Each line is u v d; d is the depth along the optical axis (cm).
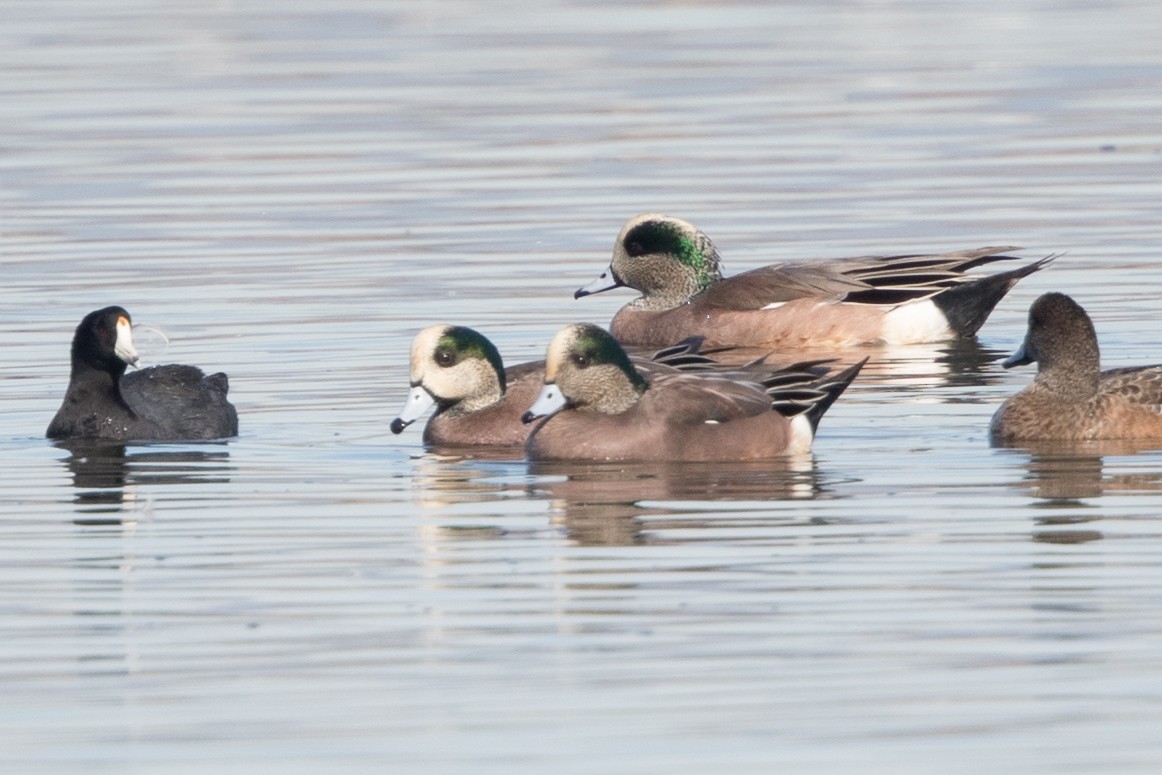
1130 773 955
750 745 991
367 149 3222
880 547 1320
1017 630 1148
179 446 1689
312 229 2667
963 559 1288
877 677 1077
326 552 1335
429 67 4031
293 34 4503
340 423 1764
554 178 3002
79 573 1296
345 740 1005
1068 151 3147
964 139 3262
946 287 2239
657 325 2328
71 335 2103
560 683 1075
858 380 1958
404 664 1109
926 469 1553
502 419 1700
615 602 1209
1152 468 1541
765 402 1630
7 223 2719
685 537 1355
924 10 4847
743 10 4881
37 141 3306
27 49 4247
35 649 1146
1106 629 1146
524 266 2466
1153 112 3450
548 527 1390
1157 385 1658
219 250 2544
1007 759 972
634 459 1608
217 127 3419
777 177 2995
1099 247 2506
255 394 1862
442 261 2481
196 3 4991
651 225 2350
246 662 1119
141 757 990
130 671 1109
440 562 1305
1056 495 1454
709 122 3438
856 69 3984
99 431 1705
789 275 2297
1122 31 4412
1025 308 2328
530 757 979
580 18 4753
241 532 1395
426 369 1695
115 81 3869
